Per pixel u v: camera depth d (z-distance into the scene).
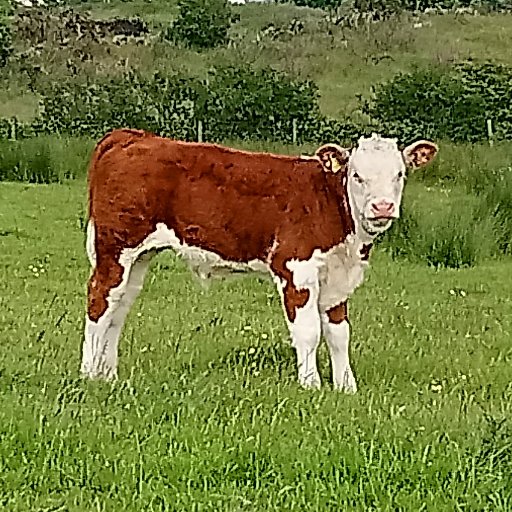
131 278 5.01
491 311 6.67
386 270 7.92
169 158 4.86
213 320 6.09
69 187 11.31
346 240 4.82
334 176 4.81
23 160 11.84
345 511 3.38
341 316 4.92
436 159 11.65
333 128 14.23
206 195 4.83
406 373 5.07
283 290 4.83
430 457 3.69
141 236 4.90
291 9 30.19
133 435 3.86
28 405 4.20
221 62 20.16
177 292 6.98
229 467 3.62
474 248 8.36
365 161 4.71
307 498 3.44
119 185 4.87
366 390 4.73
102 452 3.73
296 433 3.92
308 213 4.80
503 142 13.19
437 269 8.11
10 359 5.02
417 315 6.43
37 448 3.77
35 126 14.20
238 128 14.17
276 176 4.83
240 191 4.82
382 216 4.61
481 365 5.23
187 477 3.55
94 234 4.95
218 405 4.25
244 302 6.72
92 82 17.00
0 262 7.74
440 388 4.77
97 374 4.82
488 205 9.11
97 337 4.93
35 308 6.29
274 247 4.84
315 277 4.80
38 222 9.32
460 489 3.49
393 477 3.57
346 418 4.12
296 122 14.15
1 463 3.65
